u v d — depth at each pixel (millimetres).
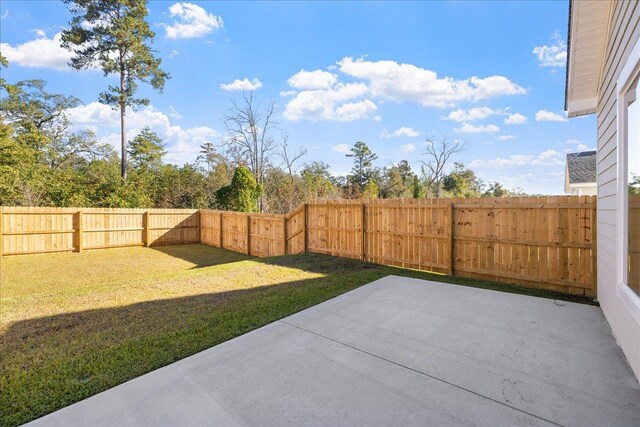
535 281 5270
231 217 12289
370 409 2059
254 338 3213
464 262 6109
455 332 3281
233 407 2096
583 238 4793
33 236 10641
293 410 2057
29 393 2332
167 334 3373
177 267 8922
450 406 2084
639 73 2404
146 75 18750
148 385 2391
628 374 2457
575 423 1916
